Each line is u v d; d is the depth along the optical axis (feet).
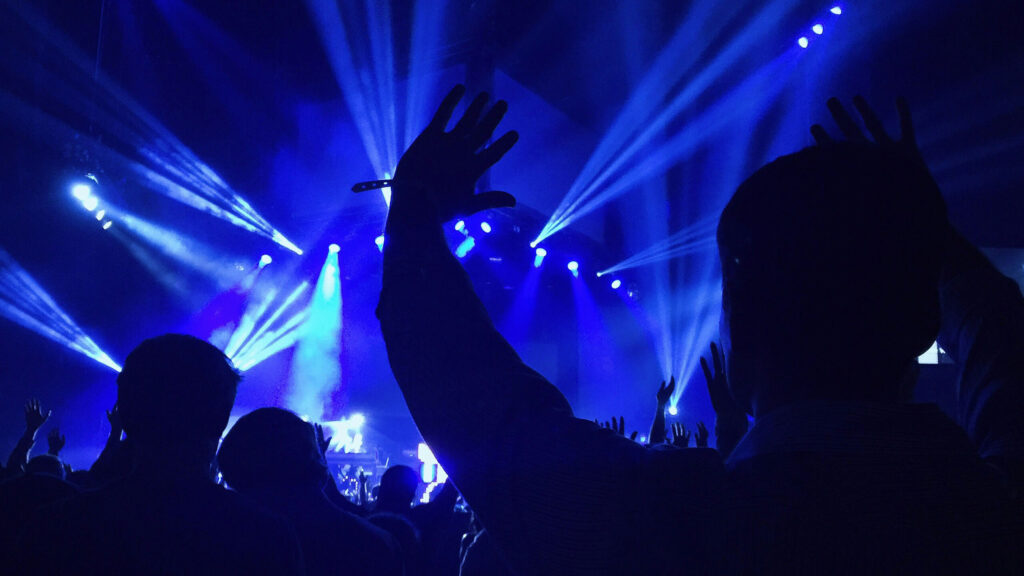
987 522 1.65
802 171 1.96
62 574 4.66
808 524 1.61
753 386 1.99
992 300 2.33
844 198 1.87
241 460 7.27
